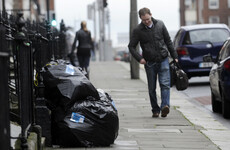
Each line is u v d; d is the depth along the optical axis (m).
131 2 42.53
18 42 13.77
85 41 41.81
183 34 41.56
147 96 31.62
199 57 40.91
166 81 23.25
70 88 16.38
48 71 16.69
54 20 37.69
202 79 47.84
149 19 23.16
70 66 16.97
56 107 16.66
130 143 17.39
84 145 16.33
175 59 23.53
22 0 97.38
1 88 9.55
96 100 16.78
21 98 13.50
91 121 16.38
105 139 16.58
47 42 22.36
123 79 44.12
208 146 17.17
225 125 23.03
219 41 41.06
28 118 14.52
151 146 16.94
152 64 23.28
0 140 9.38
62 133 16.23
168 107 23.22
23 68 14.03
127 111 25.36
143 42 23.34
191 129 20.52
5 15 27.17
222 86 24.09
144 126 21.03
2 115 9.57
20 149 12.91
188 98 34.12
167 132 19.72
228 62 23.98
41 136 15.75
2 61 9.85
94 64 69.56
